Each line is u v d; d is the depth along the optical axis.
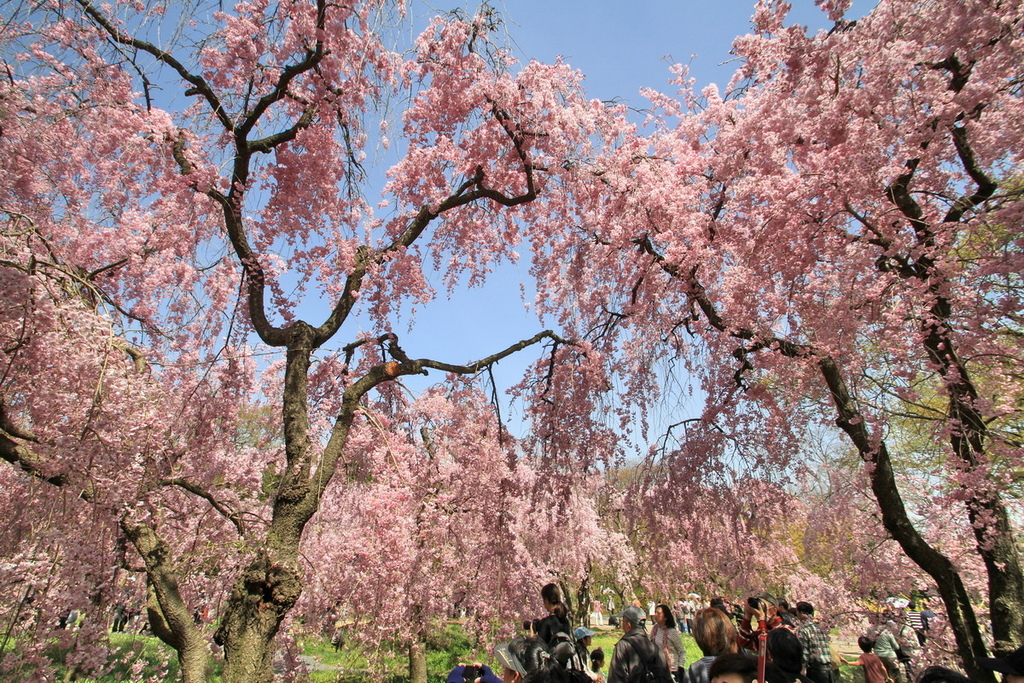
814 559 9.94
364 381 5.47
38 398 4.13
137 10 5.26
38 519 4.34
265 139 5.75
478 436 7.69
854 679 8.76
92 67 5.19
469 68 6.16
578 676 4.20
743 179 6.04
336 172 6.30
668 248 6.42
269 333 5.52
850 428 5.80
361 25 5.73
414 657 8.55
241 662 4.06
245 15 5.51
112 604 4.54
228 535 6.15
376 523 6.77
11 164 5.24
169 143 5.37
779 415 6.86
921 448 10.02
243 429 6.61
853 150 5.10
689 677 3.62
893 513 5.73
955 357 5.26
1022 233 4.21
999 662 2.48
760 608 4.80
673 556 9.72
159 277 5.83
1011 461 5.30
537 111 6.29
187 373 5.87
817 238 5.59
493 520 7.70
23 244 4.46
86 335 3.98
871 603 7.75
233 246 5.82
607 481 8.65
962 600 5.54
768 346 6.21
